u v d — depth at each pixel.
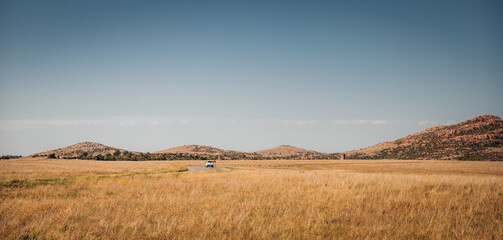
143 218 9.60
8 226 8.40
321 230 8.10
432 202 12.09
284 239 7.37
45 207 11.23
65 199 13.77
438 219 9.15
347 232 7.82
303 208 11.23
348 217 9.68
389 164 102.75
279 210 10.84
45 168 48.44
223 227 8.31
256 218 9.51
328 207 11.45
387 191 15.33
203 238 7.30
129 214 10.14
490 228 8.25
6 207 11.08
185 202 12.48
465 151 182.88
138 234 7.80
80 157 149.75
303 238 7.39
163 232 7.87
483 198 12.95
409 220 9.28
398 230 8.05
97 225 8.63
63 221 9.10
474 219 9.12
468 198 13.06
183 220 9.32
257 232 7.89
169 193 15.53
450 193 14.68
